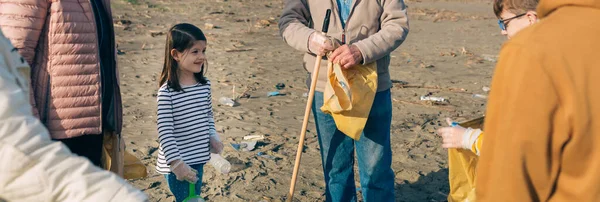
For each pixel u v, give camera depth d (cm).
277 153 602
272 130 673
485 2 2300
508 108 189
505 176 189
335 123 416
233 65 1034
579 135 183
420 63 1105
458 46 1316
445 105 802
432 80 959
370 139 412
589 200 187
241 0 2041
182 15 1662
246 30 1448
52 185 191
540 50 185
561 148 188
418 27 1634
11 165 186
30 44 305
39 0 307
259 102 793
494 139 194
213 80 912
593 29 187
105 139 356
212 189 516
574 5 194
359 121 385
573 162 188
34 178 189
